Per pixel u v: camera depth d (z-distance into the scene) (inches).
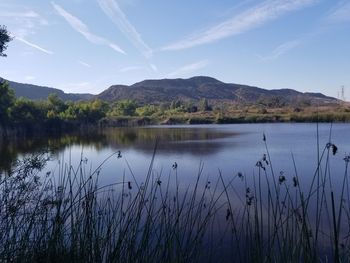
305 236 135.6
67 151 1246.9
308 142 1349.7
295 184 139.1
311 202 403.2
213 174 694.5
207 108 5315.0
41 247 154.7
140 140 1804.9
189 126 3607.3
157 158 998.4
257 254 145.4
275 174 657.0
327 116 2979.8
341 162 748.6
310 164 762.8
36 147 1328.7
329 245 272.1
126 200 315.0
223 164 844.6
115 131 2908.5
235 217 329.4
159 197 415.5
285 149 1130.7
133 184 532.7
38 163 210.4
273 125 3063.5
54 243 151.3
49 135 2416.3
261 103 5231.3
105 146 1472.7
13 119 2361.0
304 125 2810.0
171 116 4510.3
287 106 4677.7
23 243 154.5
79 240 156.3
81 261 148.6
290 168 723.4
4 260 150.6
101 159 952.9
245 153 1064.8
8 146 1423.5
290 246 140.3
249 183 566.6
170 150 1243.8
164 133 2361.0
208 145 1391.5
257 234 148.3
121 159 975.0
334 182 543.2
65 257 149.7
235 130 2469.2
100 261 148.7
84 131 3004.4
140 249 150.0
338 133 1798.7
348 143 1225.4
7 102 2171.5
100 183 513.3
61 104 3400.6
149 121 4375.0
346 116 2861.7
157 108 5639.8
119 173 692.7
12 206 179.0
